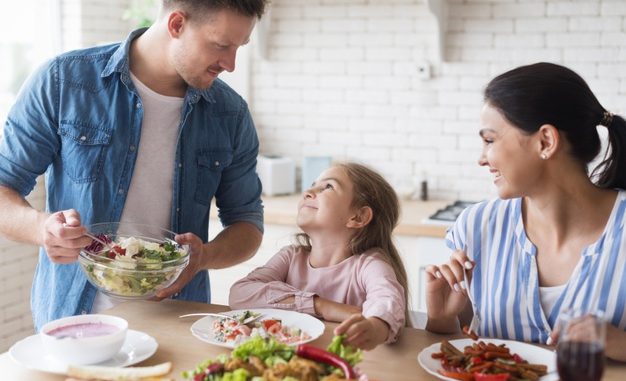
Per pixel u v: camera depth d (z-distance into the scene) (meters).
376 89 3.88
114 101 2.02
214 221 3.71
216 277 3.65
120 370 1.44
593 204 1.75
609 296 1.71
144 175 2.06
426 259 3.29
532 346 1.64
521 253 1.83
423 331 1.83
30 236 1.84
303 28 3.97
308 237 2.23
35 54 3.94
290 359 1.42
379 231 2.12
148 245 1.80
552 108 1.65
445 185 3.82
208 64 1.87
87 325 1.63
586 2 3.49
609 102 3.51
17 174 1.99
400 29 3.80
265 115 4.11
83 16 3.85
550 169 1.71
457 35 3.70
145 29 2.06
